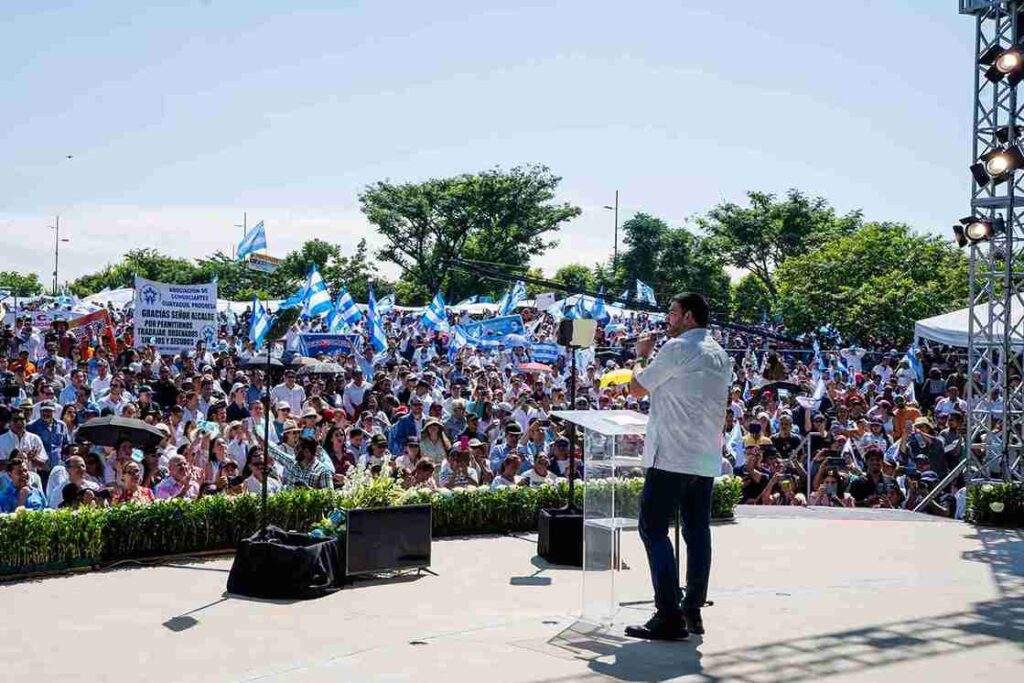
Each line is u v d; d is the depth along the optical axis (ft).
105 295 161.79
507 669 21.54
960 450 58.75
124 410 50.70
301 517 36.68
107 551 33.27
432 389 74.54
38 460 43.65
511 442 52.90
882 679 20.67
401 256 298.35
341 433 50.16
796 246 270.87
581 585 31.24
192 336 77.46
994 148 46.11
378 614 27.40
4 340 94.79
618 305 166.20
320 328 144.87
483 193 292.61
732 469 52.95
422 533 32.78
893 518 44.37
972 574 32.27
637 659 22.15
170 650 23.75
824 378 98.37
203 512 34.83
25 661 22.84
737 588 29.86
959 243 47.32
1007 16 45.06
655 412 23.98
